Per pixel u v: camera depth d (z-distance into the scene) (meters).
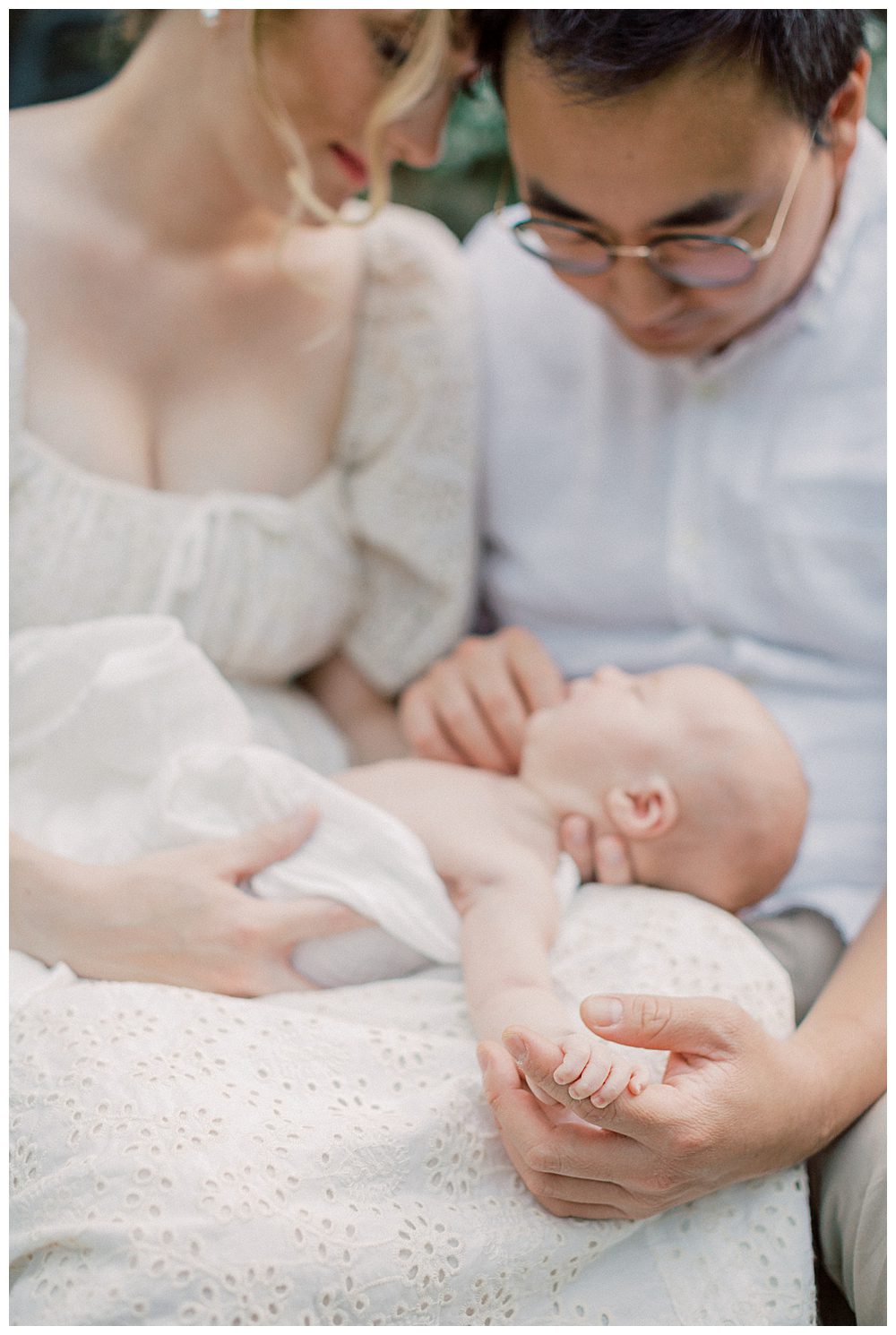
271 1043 1.07
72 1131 0.99
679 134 1.14
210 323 1.49
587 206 1.23
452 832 1.30
